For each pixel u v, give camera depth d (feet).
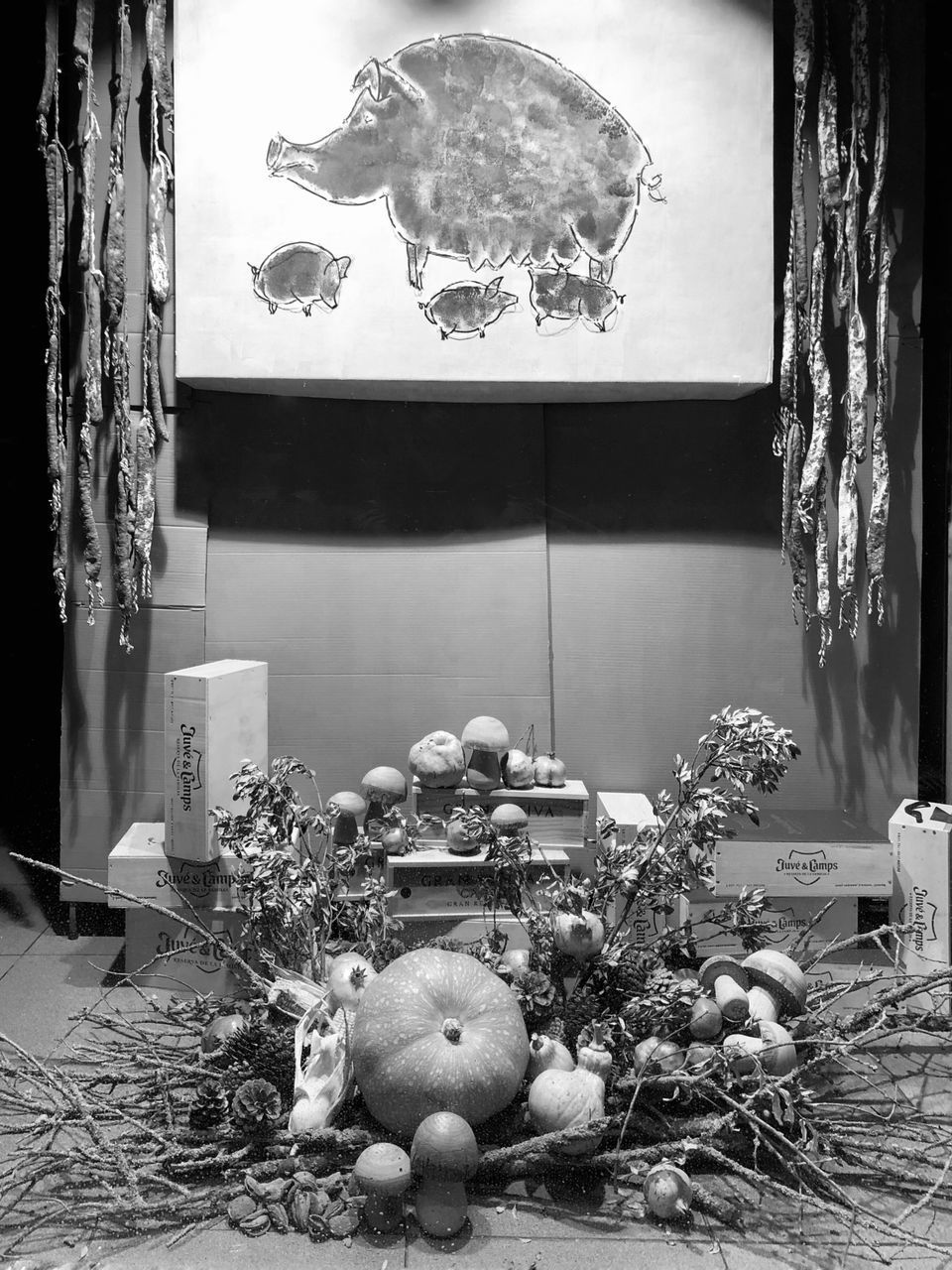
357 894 10.54
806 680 12.09
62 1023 10.00
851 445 11.55
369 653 12.04
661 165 11.29
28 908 12.59
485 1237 7.23
